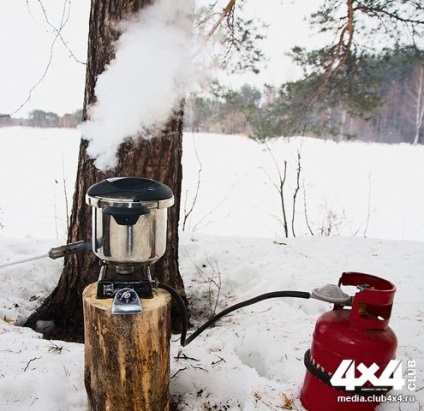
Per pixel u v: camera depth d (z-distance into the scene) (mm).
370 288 1846
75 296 3035
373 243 5043
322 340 1871
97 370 1833
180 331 3131
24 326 3045
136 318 1760
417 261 4414
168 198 1748
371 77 5668
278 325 2920
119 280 1860
